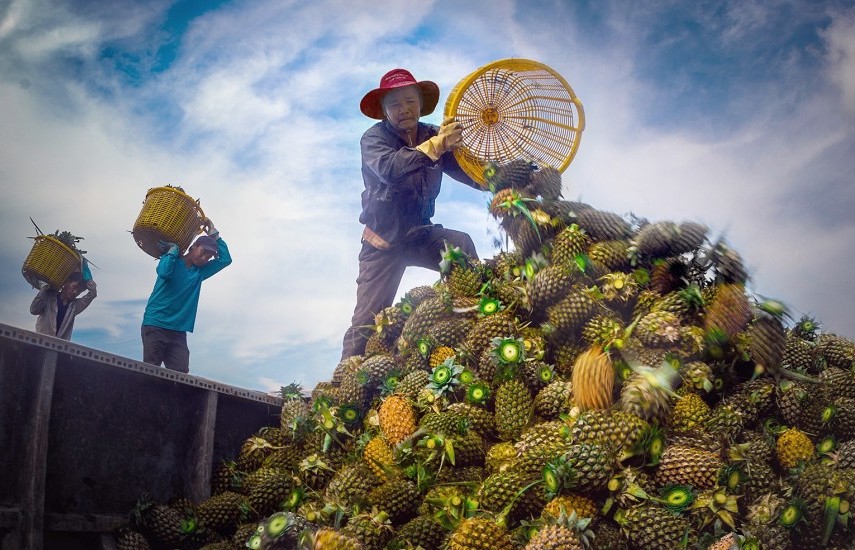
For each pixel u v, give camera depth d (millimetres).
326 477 5008
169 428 5070
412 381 5180
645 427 4133
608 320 4977
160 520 4723
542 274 5258
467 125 6320
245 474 5281
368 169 6699
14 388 4102
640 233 5531
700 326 5059
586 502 3992
